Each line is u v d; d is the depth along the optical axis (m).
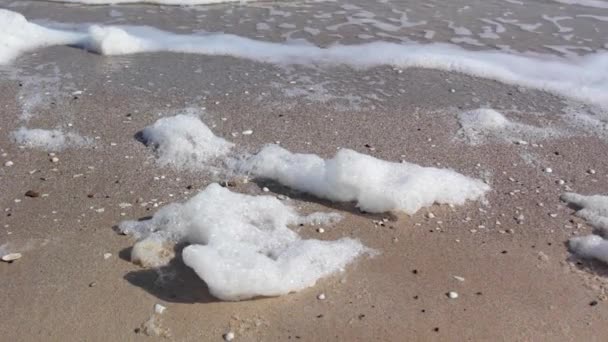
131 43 2.49
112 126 2.08
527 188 1.90
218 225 1.69
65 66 2.37
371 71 2.39
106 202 1.82
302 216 1.79
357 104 2.21
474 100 2.24
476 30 2.67
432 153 2.01
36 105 2.15
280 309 1.59
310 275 1.64
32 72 2.32
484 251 1.72
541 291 1.63
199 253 1.62
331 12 2.80
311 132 2.08
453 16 2.78
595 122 2.15
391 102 2.22
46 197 1.83
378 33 2.63
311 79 2.33
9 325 1.55
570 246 1.74
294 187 1.87
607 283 1.66
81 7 2.82
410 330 1.56
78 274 1.64
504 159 1.99
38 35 2.52
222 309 1.58
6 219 1.77
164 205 1.81
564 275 1.67
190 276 1.64
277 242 1.70
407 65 2.42
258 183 1.89
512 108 2.21
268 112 2.15
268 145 2.01
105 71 2.34
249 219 1.76
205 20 2.72
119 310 1.58
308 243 1.70
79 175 1.90
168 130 2.01
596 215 1.81
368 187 1.81
